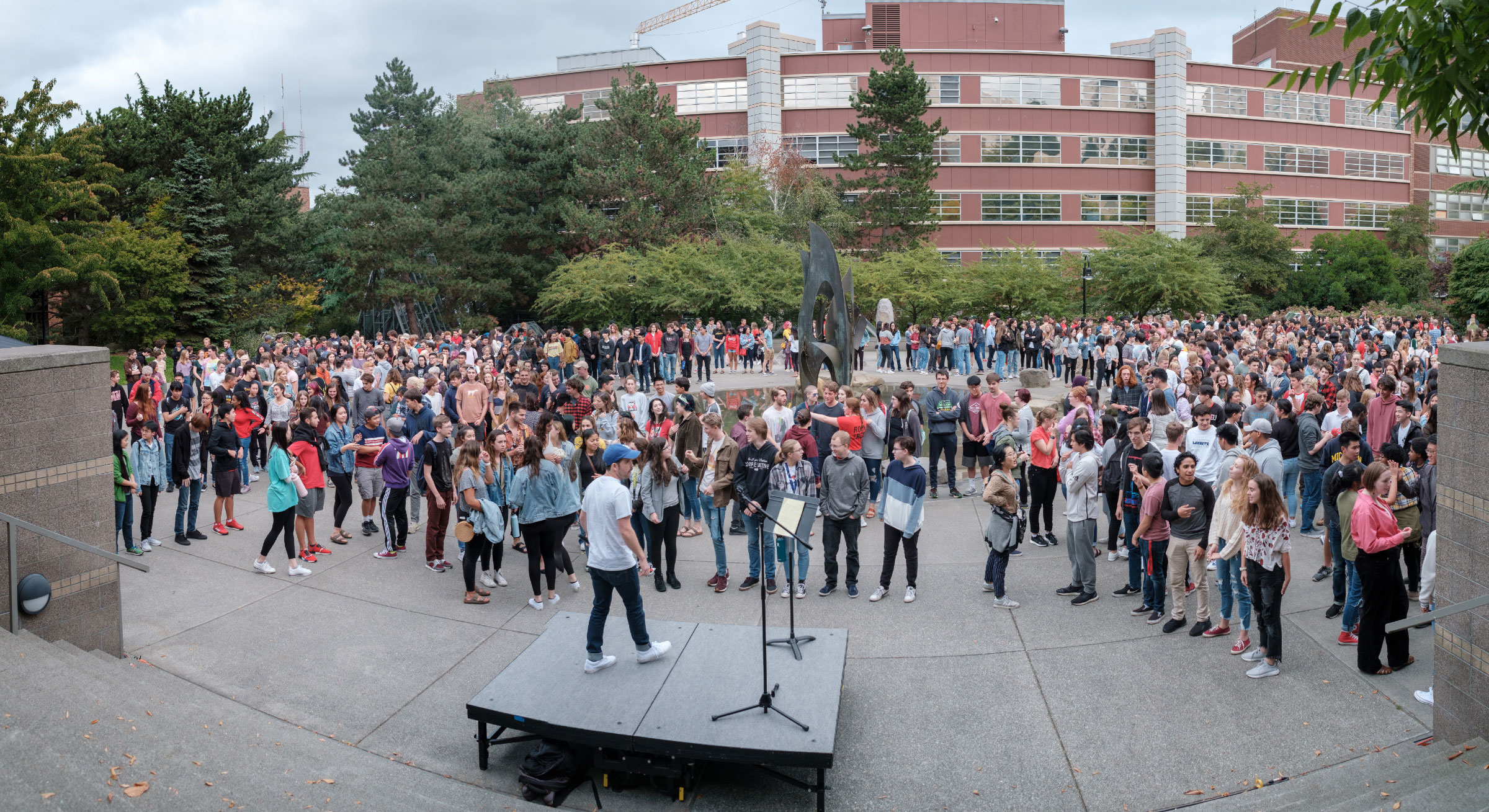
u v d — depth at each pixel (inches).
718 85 2325.3
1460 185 1230.9
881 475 504.7
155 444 437.1
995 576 366.0
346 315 1813.5
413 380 496.1
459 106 2440.9
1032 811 228.7
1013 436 468.1
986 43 2576.3
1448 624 246.2
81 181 1169.4
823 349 678.5
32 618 291.4
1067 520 370.9
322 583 399.2
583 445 446.9
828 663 274.2
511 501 370.3
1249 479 295.9
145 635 336.8
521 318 1987.0
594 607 269.7
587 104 2436.0
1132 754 252.5
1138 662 310.2
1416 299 2268.7
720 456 390.9
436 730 275.0
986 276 1707.7
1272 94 2463.1
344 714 282.5
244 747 246.5
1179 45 2327.8
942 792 238.1
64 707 240.2
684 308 1480.1
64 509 299.9
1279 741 254.8
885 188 1982.0
